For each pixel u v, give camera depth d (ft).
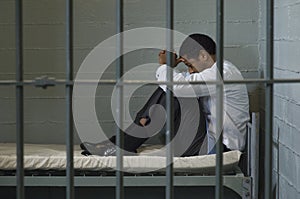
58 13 17.97
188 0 17.87
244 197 13.75
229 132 15.29
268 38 6.36
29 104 18.29
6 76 18.19
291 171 13.61
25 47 18.03
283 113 14.51
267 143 6.50
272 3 6.32
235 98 15.31
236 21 17.93
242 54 18.01
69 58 6.18
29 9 17.95
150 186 13.93
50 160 14.07
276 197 15.44
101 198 14.29
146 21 18.01
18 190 6.26
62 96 18.31
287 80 6.36
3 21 17.98
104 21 18.06
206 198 13.97
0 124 18.34
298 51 12.76
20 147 6.20
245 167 15.81
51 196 14.32
